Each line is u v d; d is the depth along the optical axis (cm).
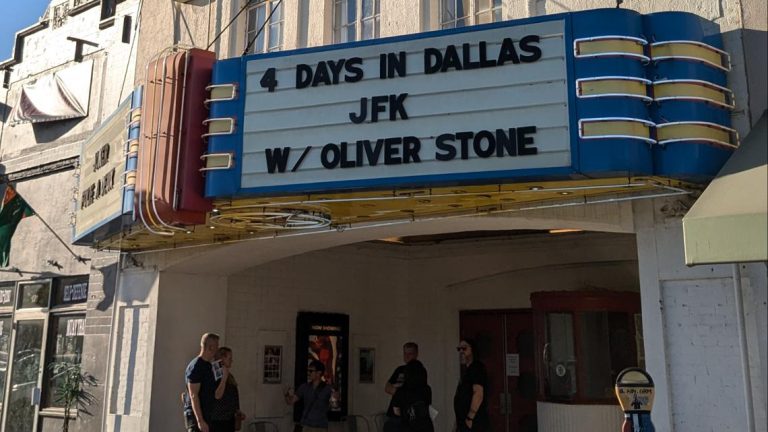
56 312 1385
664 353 727
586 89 684
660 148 684
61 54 1534
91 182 1121
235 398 916
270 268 1248
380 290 1361
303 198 807
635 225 766
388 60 767
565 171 680
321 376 1156
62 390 1230
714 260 582
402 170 738
